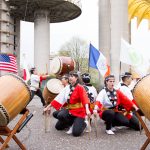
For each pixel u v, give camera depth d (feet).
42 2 121.90
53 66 52.03
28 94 19.79
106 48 81.51
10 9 124.06
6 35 120.57
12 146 23.24
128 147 23.03
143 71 34.27
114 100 27.76
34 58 128.57
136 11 82.53
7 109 18.51
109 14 82.07
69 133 28.35
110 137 26.66
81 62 215.31
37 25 128.67
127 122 28.45
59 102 27.43
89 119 27.63
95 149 22.50
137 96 19.83
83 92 26.86
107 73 35.24
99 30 82.84
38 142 24.91
